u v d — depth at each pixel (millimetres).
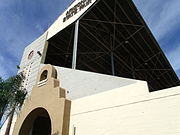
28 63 29156
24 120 17641
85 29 27656
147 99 10656
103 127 11820
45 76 19953
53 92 16438
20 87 22562
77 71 19156
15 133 17562
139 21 26484
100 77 17766
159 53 33469
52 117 14836
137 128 10258
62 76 19625
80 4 26328
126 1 23297
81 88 17797
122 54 33875
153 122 9805
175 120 9117
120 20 26562
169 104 9680
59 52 32312
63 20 28281
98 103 13109
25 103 19281
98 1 23406
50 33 29859
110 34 29391
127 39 30062
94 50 32312
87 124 12789
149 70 39031
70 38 28906
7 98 19453
